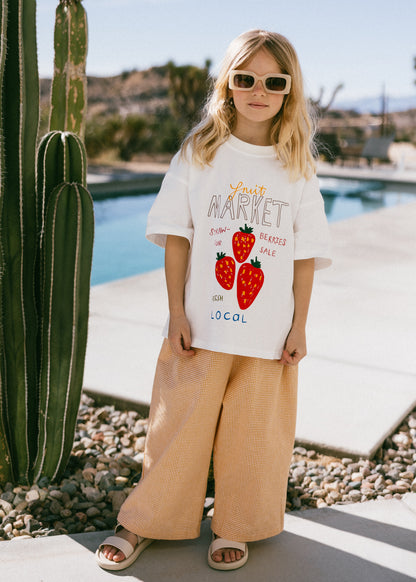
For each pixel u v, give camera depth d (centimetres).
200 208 180
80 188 214
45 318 220
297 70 178
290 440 198
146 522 189
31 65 206
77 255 214
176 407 186
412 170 1777
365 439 266
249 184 179
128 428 285
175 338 183
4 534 208
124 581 181
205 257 181
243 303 179
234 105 184
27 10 202
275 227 180
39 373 234
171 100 1947
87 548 196
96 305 442
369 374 333
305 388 314
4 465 232
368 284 512
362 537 205
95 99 3650
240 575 186
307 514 217
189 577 184
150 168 1575
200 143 180
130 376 324
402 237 712
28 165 215
